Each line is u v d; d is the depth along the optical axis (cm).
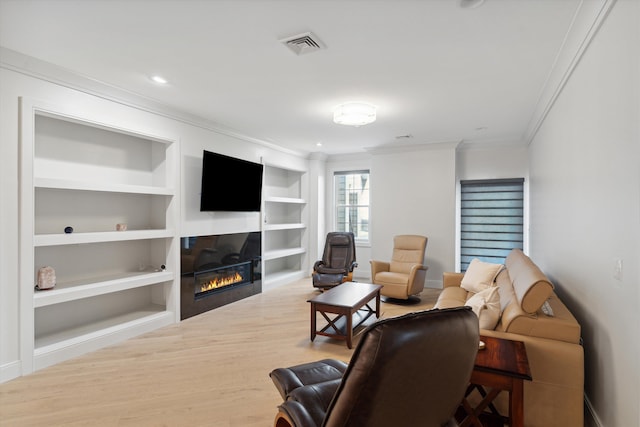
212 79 304
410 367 104
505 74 290
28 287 270
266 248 635
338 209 725
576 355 194
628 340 160
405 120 437
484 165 584
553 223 328
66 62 270
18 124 264
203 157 424
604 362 192
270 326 388
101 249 364
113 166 371
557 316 216
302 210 688
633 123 151
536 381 201
